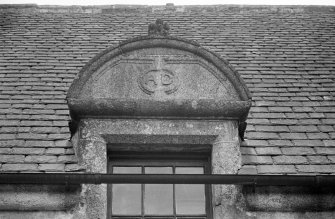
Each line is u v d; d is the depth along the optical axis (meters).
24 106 6.47
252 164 5.50
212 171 5.41
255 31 9.26
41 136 5.85
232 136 5.46
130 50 5.68
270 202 5.23
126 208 5.33
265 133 6.04
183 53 5.71
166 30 5.80
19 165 5.37
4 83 7.07
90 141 5.36
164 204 5.36
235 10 10.28
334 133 6.11
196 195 5.43
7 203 5.09
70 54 8.07
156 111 5.41
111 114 5.42
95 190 5.17
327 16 10.16
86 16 9.92
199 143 5.47
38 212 5.12
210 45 8.55
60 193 5.13
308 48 8.54
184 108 5.41
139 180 4.92
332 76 7.52
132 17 9.87
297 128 6.18
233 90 5.57
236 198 5.22
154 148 5.53
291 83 7.27
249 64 7.84
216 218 5.14
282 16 10.09
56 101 6.62
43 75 7.33
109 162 5.57
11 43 8.50
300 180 5.20
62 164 5.37
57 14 9.98
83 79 5.50
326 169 5.51
